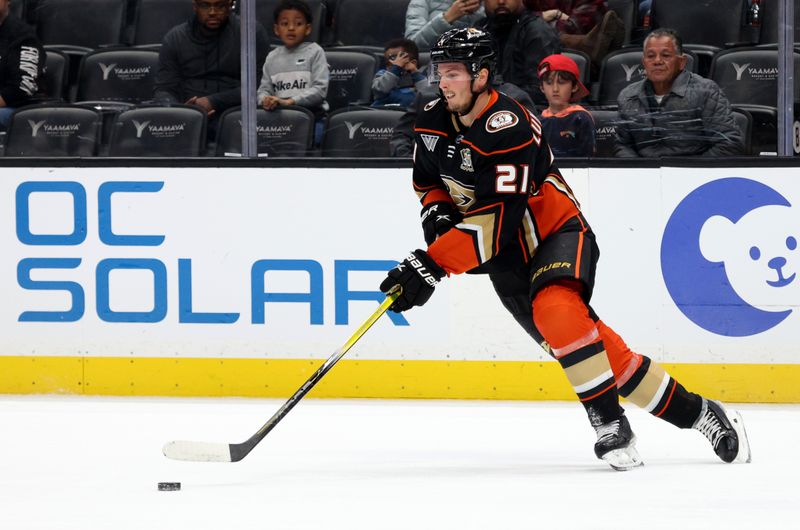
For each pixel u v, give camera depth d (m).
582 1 17.83
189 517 9.15
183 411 15.58
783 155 16.47
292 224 16.66
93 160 16.86
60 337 17.06
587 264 11.09
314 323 16.70
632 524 8.89
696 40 17.88
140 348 16.95
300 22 17.66
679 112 16.78
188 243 16.80
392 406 16.05
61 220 16.98
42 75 19.03
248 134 17.25
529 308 11.72
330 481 10.79
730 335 16.30
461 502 9.73
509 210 10.70
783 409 15.78
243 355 16.81
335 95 17.97
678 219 16.28
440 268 10.85
